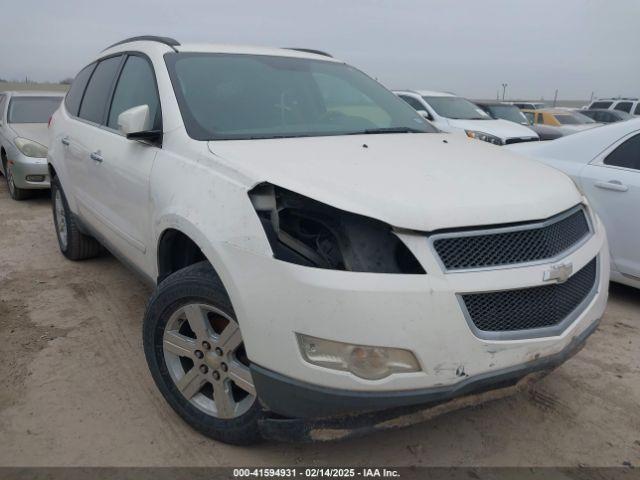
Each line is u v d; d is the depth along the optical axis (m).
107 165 3.66
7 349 3.61
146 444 2.70
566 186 2.78
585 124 18.05
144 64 3.66
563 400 3.15
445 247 2.16
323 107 3.63
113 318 4.09
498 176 2.63
